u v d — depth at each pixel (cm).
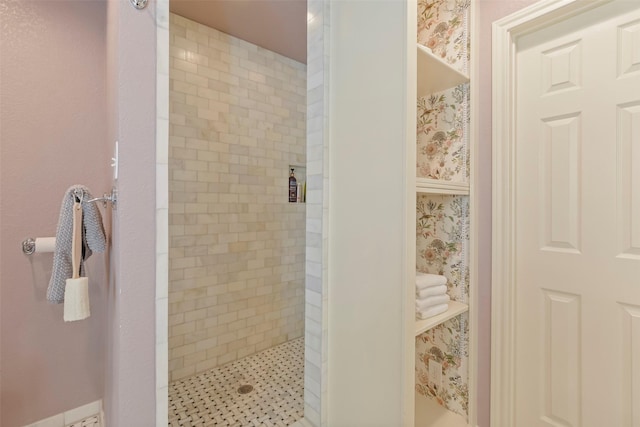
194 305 198
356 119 118
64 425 152
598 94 111
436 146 153
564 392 119
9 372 141
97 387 162
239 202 220
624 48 105
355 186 119
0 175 138
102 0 162
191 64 196
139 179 86
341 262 126
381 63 108
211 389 180
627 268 105
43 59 146
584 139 114
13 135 140
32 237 145
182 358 193
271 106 237
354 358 120
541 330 125
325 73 130
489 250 135
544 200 125
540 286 126
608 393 109
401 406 102
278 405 164
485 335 136
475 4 139
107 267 139
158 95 89
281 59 243
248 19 195
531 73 128
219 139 209
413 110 101
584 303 115
